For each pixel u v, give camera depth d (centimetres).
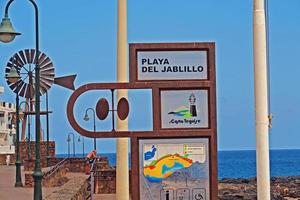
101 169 4416
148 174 1702
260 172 1655
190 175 1705
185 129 1702
